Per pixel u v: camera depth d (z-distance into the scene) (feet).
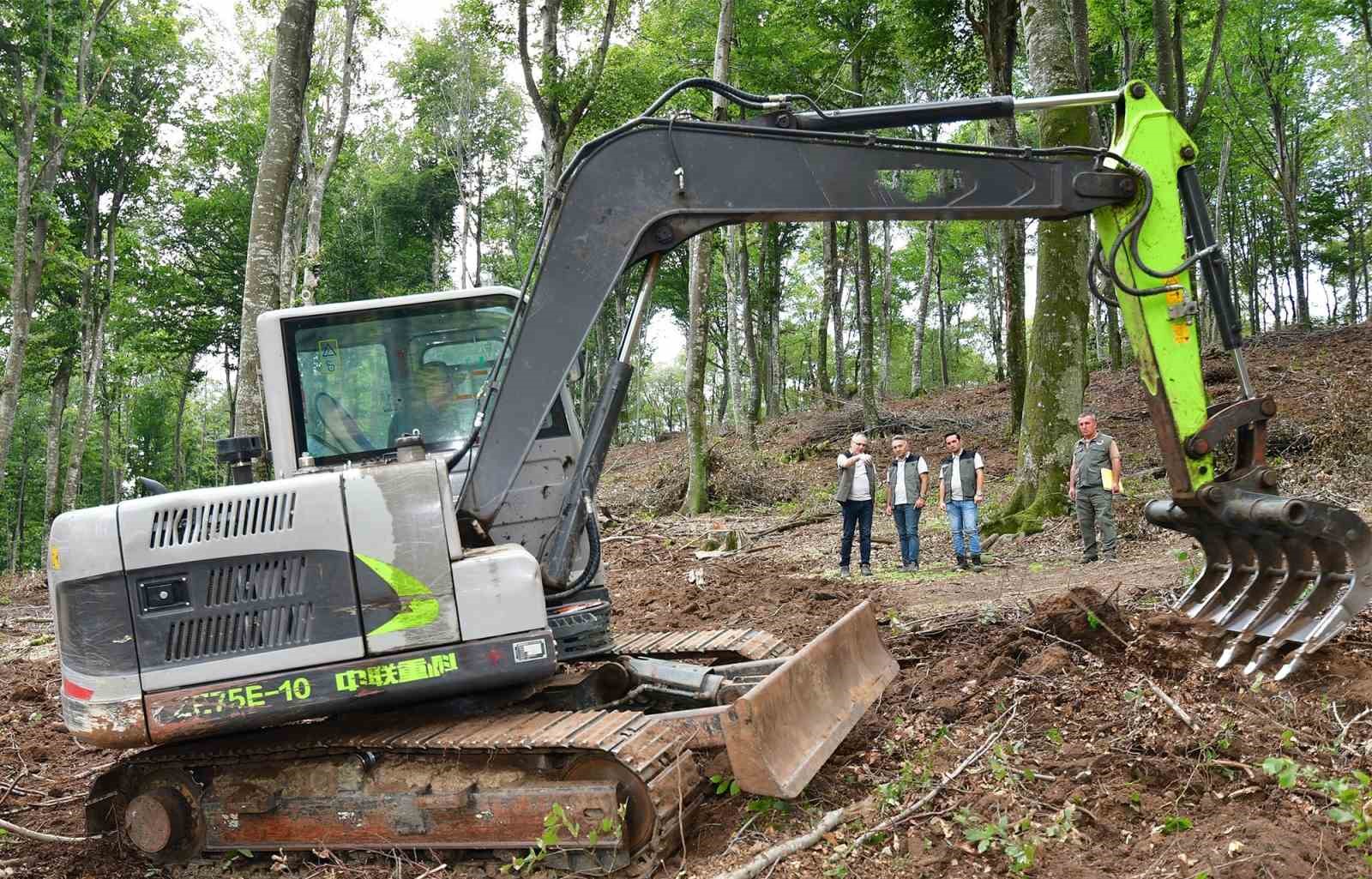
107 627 15.33
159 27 88.58
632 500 71.92
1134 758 15.62
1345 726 15.87
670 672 18.89
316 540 15.43
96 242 111.45
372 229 156.04
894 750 17.62
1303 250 158.10
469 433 18.79
